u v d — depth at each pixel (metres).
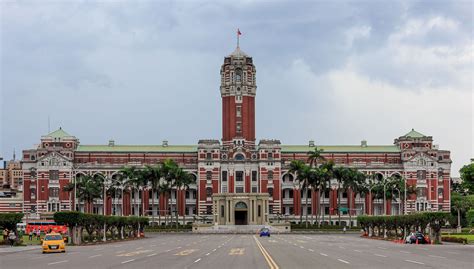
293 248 90.12
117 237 140.12
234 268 52.53
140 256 70.25
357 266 54.53
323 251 81.06
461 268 52.09
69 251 84.62
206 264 57.25
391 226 135.75
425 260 62.34
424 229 116.56
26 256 73.25
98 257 69.00
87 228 120.06
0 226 110.75
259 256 69.69
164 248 91.62
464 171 195.75
